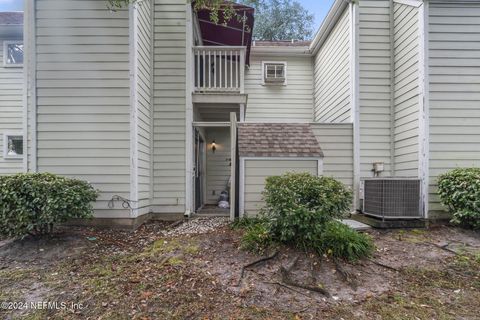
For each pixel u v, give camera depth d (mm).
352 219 6402
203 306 3064
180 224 6172
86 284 3508
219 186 9859
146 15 6570
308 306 3111
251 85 10531
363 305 3154
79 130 5699
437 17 5844
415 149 6090
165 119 6930
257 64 10562
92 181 5664
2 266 4016
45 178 4828
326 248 4086
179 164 6887
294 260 3938
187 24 6973
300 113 10539
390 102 6996
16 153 9258
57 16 5719
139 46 6062
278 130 6801
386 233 5262
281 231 4211
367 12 7016
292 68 10594
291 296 3277
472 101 5832
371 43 7016
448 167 5789
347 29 7379
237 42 9180
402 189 5613
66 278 3670
